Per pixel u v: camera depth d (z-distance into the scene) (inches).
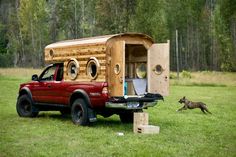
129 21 2331.4
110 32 2514.8
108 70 504.4
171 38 2987.2
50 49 595.5
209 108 749.9
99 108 513.7
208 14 3038.9
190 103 687.7
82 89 522.6
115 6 2498.8
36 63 2947.8
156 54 530.6
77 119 537.0
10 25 3292.3
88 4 2896.2
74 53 548.7
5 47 3496.6
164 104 810.8
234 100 905.5
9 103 812.0
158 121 583.5
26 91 617.3
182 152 382.0
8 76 1672.0
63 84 556.7
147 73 536.7
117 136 460.1
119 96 494.0
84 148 396.5
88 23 2893.7
